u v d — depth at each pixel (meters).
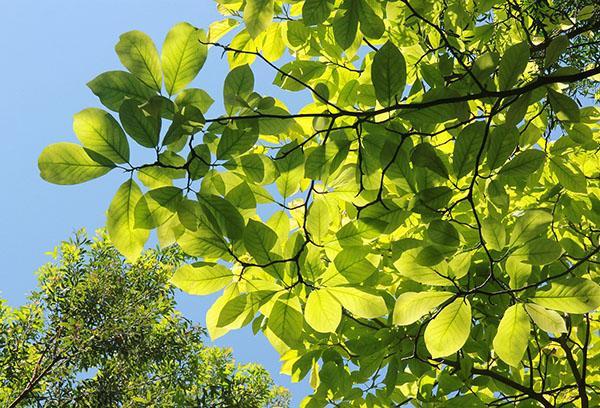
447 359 2.32
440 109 1.66
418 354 2.18
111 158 1.53
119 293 9.84
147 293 10.00
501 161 1.64
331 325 1.62
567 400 2.57
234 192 1.64
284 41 2.25
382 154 1.69
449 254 1.59
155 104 1.50
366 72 2.15
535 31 2.72
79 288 9.50
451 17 2.46
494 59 1.65
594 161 2.45
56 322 9.44
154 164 1.54
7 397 8.95
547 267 2.21
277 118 1.64
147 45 1.56
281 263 1.64
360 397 2.33
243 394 9.18
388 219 1.75
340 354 2.25
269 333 1.83
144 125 1.51
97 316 9.65
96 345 9.30
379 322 2.24
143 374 9.84
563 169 2.19
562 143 2.18
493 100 1.81
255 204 1.66
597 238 2.38
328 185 1.82
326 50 2.26
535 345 2.55
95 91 1.55
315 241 1.70
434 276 1.61
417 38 2.34
